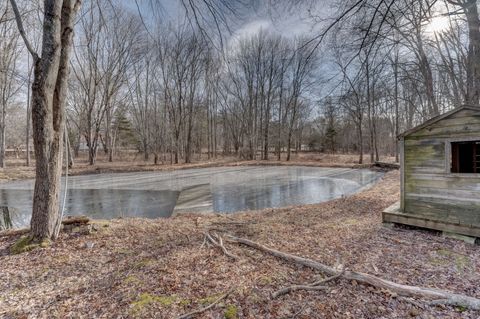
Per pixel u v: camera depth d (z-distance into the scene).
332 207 6.91
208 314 2.33
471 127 4.05
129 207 8.61
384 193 8.59
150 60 23.97
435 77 10.06
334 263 3.31
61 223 4.52
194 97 26.33
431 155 4.55
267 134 28.48
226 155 33.38
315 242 4.12
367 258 3.47
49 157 4.05
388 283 2.68
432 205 4.55
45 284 2.94
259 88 28.53
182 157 26.94
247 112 29.41
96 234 4.46
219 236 4.34
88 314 2.37
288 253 3.62
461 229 4.11
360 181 13.45
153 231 4.78
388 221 4.94
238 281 2.87
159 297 2.59
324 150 36.06
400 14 3.83
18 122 30.70
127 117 32.47
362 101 11.75
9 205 9.18
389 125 28.88
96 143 22.92
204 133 33.12
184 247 3.90
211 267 3.21
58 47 3.93
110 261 3.51
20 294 2.74
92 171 17.88
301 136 37.53
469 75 6.46
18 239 4.24
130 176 16.61
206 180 14.59
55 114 4.09
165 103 24.28
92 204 9.08
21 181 14.62
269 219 5.81
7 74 16.75
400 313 2.31
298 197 9.83
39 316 2.36
